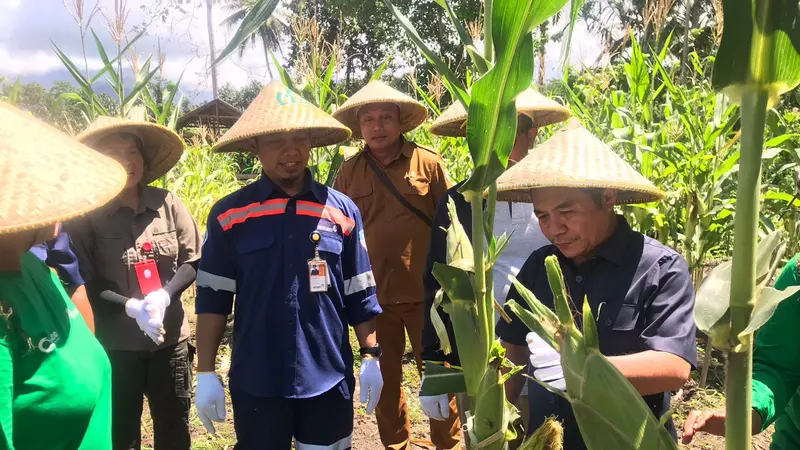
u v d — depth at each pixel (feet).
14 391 3.71
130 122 8.02
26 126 3.69
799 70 1.97
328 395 7.18
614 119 13.94
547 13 2.70
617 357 4.53
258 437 7.02
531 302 3.07
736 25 2.00
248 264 6.97
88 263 8.10
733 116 11.80
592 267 5.25
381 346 10.25
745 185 2.09
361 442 11.39
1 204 3.19
